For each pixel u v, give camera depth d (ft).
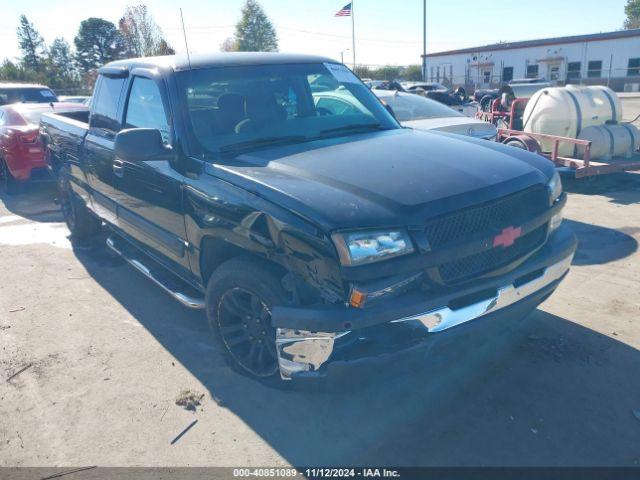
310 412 10.94
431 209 9.19
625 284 16.03
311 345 9.18
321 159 11.05
